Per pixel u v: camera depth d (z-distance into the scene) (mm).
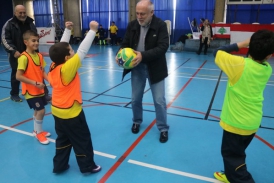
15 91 4469
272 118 3627
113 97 4668
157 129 3297
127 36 2879
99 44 16359
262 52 1664
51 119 3615
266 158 2576
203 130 3258
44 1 18344
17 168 2418
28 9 19016
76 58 1981
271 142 2914
